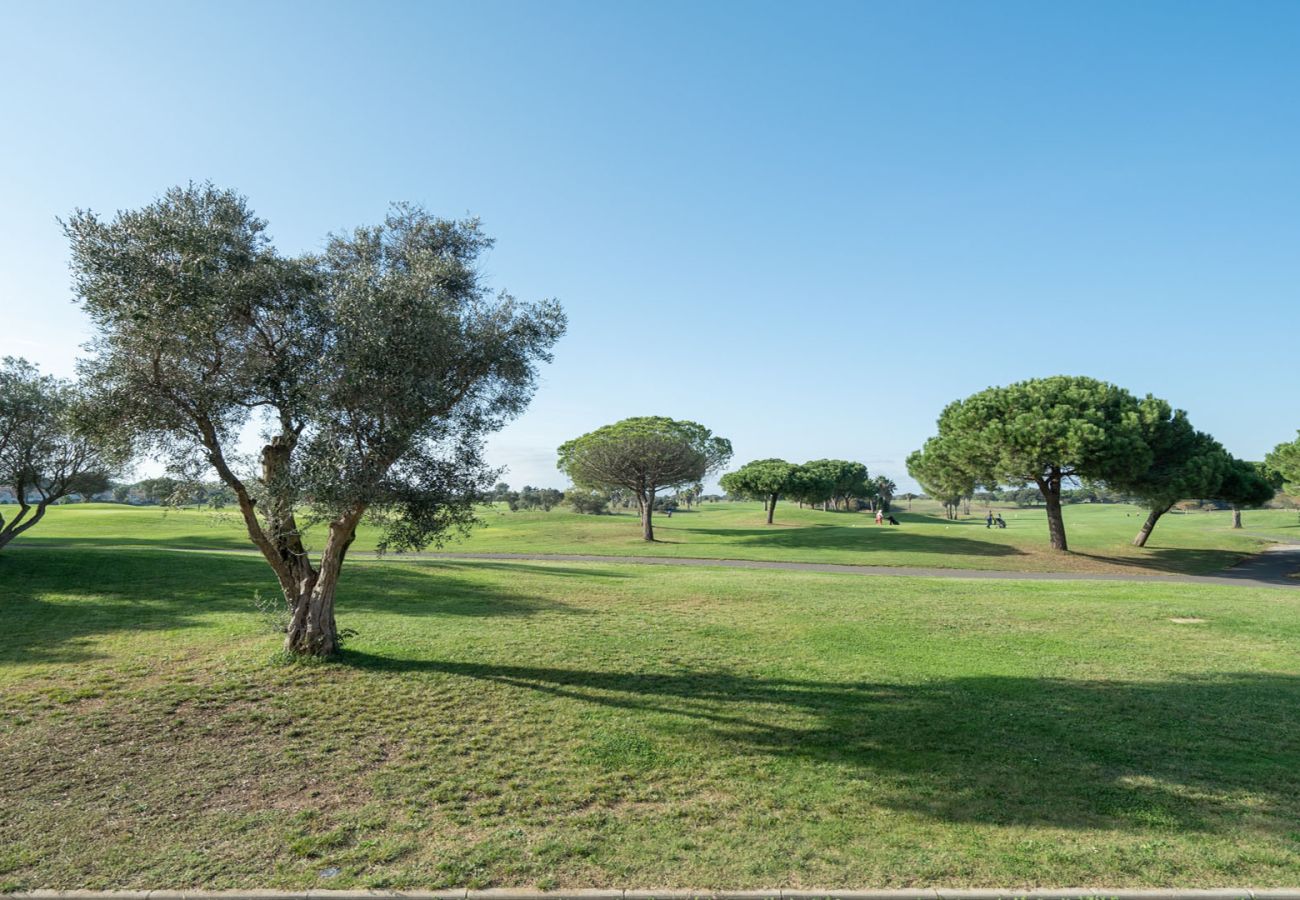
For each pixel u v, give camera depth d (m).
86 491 23.11
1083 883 5.39
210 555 25.95
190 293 9.87
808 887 5.34
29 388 20.88
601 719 9.49
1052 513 40.50
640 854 5.86
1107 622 16.91
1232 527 64.12
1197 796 7.01
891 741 8.65
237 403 11.21
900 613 18.06
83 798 7.01
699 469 51.59
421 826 6.43
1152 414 36.66
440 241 13.55
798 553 39.56
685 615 17.70
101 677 11.16
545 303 13.09
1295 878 5.44
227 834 6.27
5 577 19.59
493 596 20.27
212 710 9.70
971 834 6.20
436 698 10.34
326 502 10.20
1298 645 14.33
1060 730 9.02
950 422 43.03
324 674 11.39
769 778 7.52
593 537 52.28
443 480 11.62
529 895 5.25
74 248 9.88
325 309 10.92
